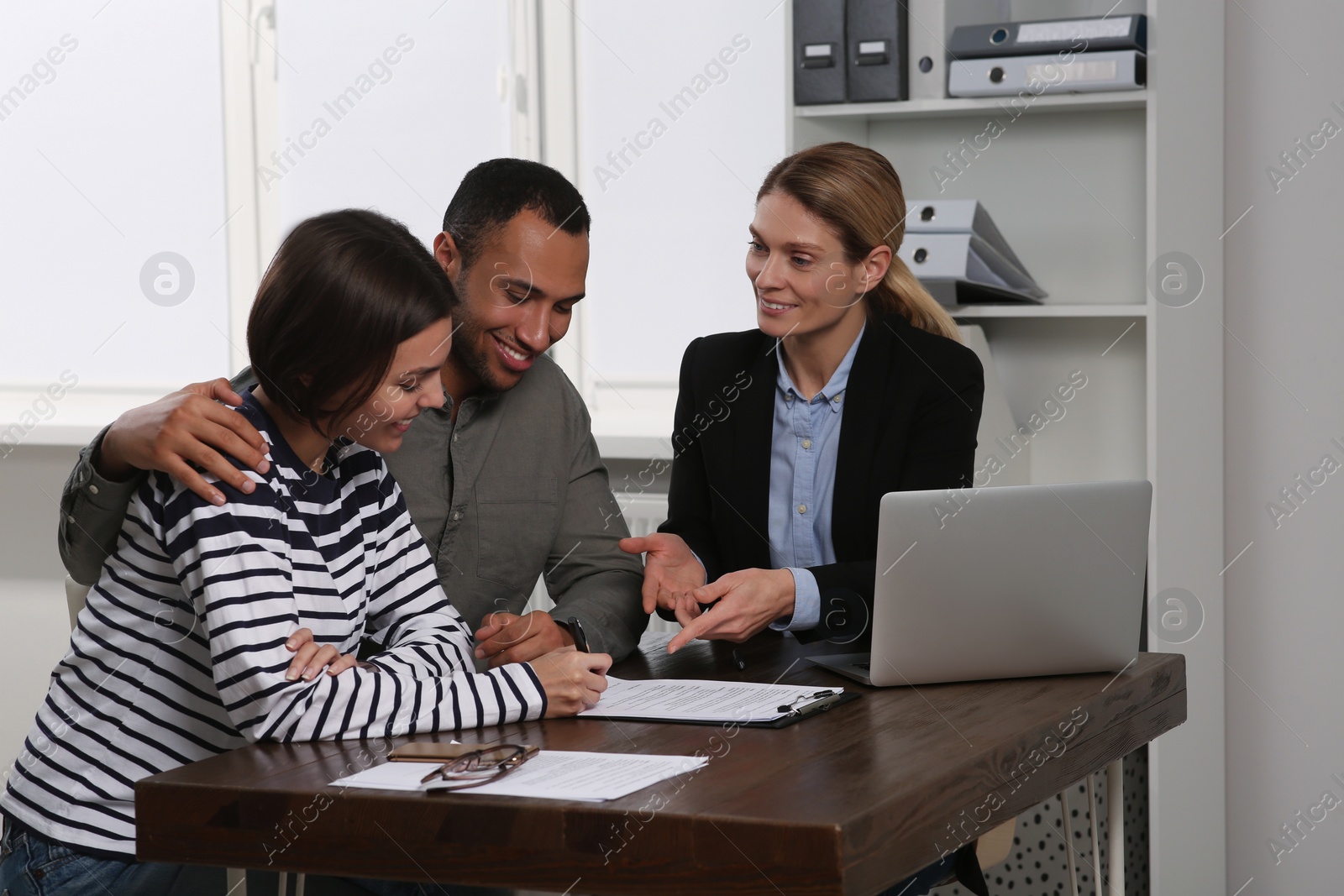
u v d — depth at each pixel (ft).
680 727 4.19
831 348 6.38
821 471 6.40
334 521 4.61
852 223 6.11
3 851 4.46
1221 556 8.43
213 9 11.13
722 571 6.62
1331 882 8.46
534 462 6.15
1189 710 8.11
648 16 10.16
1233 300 8.46
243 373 5.16
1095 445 8.66
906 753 3.82
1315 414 8.29
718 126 10.04
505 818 3.37
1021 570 4.65
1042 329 8.76
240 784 3.60
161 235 11.45
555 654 4.45
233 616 4.00
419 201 10.82
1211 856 8.42
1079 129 8.54
